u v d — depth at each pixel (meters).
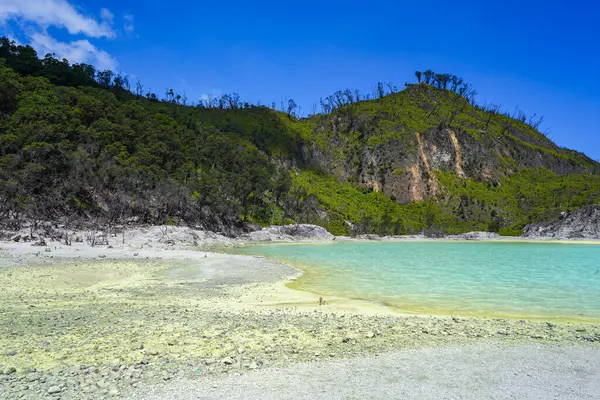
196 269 26.98
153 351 9.56
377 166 119.12
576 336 11.81
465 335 11.76
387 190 113.94
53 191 50.97
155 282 21.53
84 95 77.19
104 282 21.11
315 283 22.83
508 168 129.62
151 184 61.88
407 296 19.12
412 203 110.50
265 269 27.88
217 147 93.94
